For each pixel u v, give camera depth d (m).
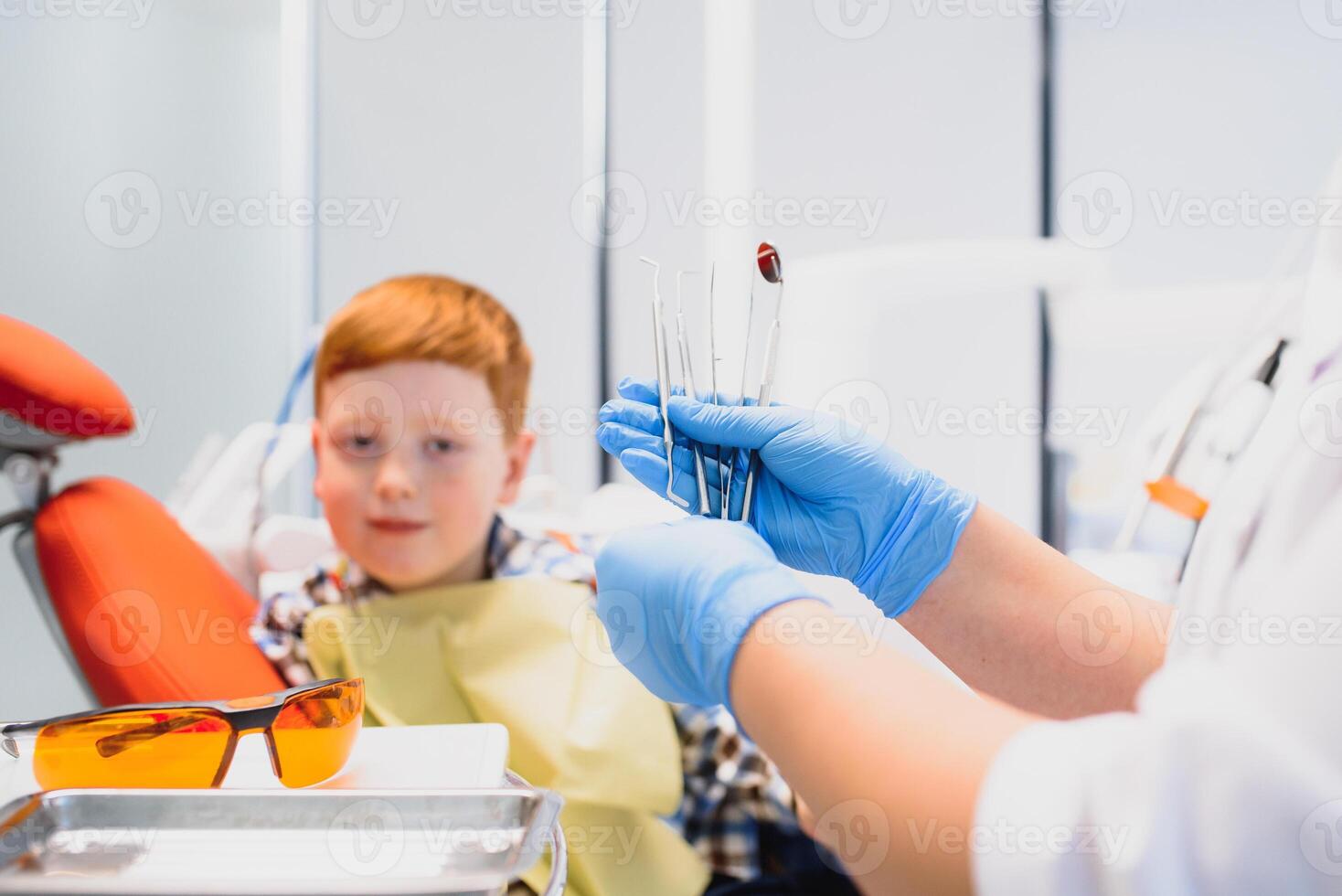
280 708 0.42
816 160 2.15
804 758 0.32
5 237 1.34
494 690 0.75
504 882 0.27
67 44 1.43
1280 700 0.27
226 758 0.43
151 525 0.78
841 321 1.29
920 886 0.29
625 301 2.03
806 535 0.55
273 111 1.87
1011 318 2.08
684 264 2.02
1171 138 2.28
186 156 1.66
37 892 0.25
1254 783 0.26
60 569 0.70
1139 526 0.90
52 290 1.42
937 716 0.31
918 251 1.31
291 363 1.87
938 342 2.06
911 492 0.53
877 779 0.30
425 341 0.81
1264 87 2.20
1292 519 0.30
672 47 2.03
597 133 2.03
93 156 1.48
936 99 2.23
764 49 2.10
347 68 1.95
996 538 0.54
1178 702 0.28
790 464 0.52
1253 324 0.85
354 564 0.85
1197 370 0.99
